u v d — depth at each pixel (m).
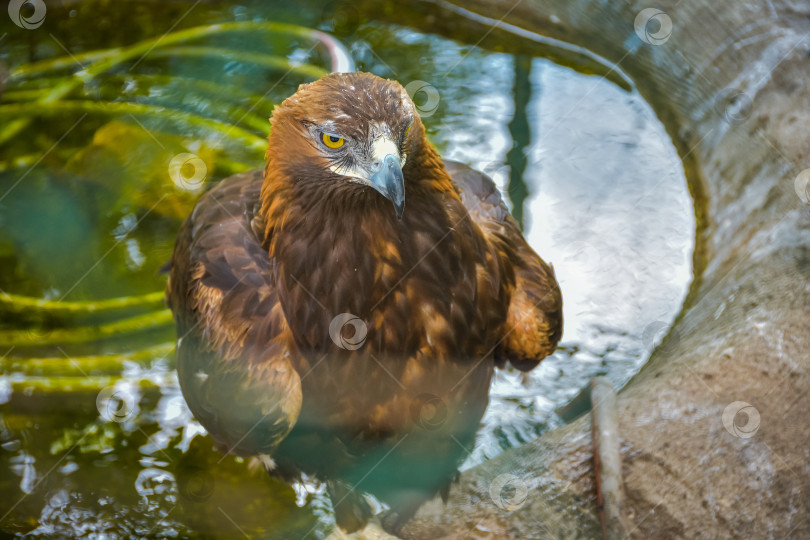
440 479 7.61
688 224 10.00
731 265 9.09
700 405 7.22
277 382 7.39
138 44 12.02
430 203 7.07
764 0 10.98
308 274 7.15
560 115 11.10
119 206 10.26
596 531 6.84
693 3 11.38
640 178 10.38
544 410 8.45
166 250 9.95
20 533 7.58
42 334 9.20
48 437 8.34
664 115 11.18
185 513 7.82
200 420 7.99
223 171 10.56
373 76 6.81
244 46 12.02
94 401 8.63
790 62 10.32
